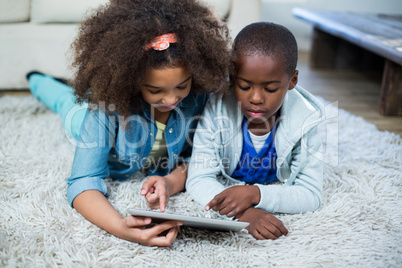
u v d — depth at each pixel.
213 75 0.97
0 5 1.89
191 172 1.10
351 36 2.00
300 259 0.88
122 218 0.94
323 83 2.30
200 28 0.93
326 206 1.07
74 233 0.95
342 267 0.86
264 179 1.17
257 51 0.92
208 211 1.03
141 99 1.02
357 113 1.86
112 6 0.97
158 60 0.90
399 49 1.66
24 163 1.28
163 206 0.96
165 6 0.94
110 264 0.85
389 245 0.93
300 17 2.67
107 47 0.90
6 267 0.82
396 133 1.63
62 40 1.89
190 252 0.91
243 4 1.90
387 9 2.97
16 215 1.00
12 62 1.89
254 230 0.95
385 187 1.17
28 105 1.76
